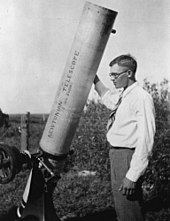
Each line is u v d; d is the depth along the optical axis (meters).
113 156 3.08
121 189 3.01
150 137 2.90
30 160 3.03
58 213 4.23
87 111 4.65
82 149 4.70
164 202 4.36
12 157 2.85
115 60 3.15
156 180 4.41
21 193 4.44
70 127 3.04
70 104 3.00
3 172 2.96
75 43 2.98
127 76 3.11
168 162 4.41
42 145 3.10
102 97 3.50
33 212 3.09
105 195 4.49
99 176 4.67
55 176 3.06
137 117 2.96
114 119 3.11
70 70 2.99
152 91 4.65
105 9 2.89
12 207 4.08
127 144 3.01
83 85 2.99
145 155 2.88
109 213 4.20
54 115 3.04
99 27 2.91
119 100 3.15
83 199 4.45
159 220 4.02
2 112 4.93
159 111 4.48
